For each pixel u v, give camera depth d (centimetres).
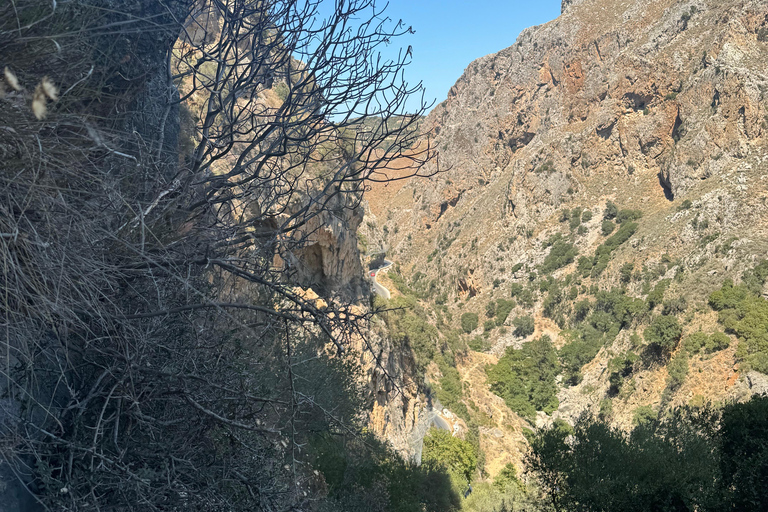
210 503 276
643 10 13412
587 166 13000
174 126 466
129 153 296
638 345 7100
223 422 281
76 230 225
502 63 17062
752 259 6744
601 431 1101
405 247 17550
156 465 284
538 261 12412
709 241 7738
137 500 249
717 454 981
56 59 216
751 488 864
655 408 6231
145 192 294
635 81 12250
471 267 13650
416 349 5616
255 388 352
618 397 7025
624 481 962
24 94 199
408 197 18838
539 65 15650
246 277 303
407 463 1380
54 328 217
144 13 328
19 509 252
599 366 7925
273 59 367
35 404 259
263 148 422
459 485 2583
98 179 228
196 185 334
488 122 16975
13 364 249
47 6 205
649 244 9525
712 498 900
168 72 360
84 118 219
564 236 12375
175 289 314
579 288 10675
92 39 260
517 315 11462
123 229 257
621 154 12494
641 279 9100
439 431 3453
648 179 11788
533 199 13475
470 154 17225
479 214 15662
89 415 287
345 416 907
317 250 2117
